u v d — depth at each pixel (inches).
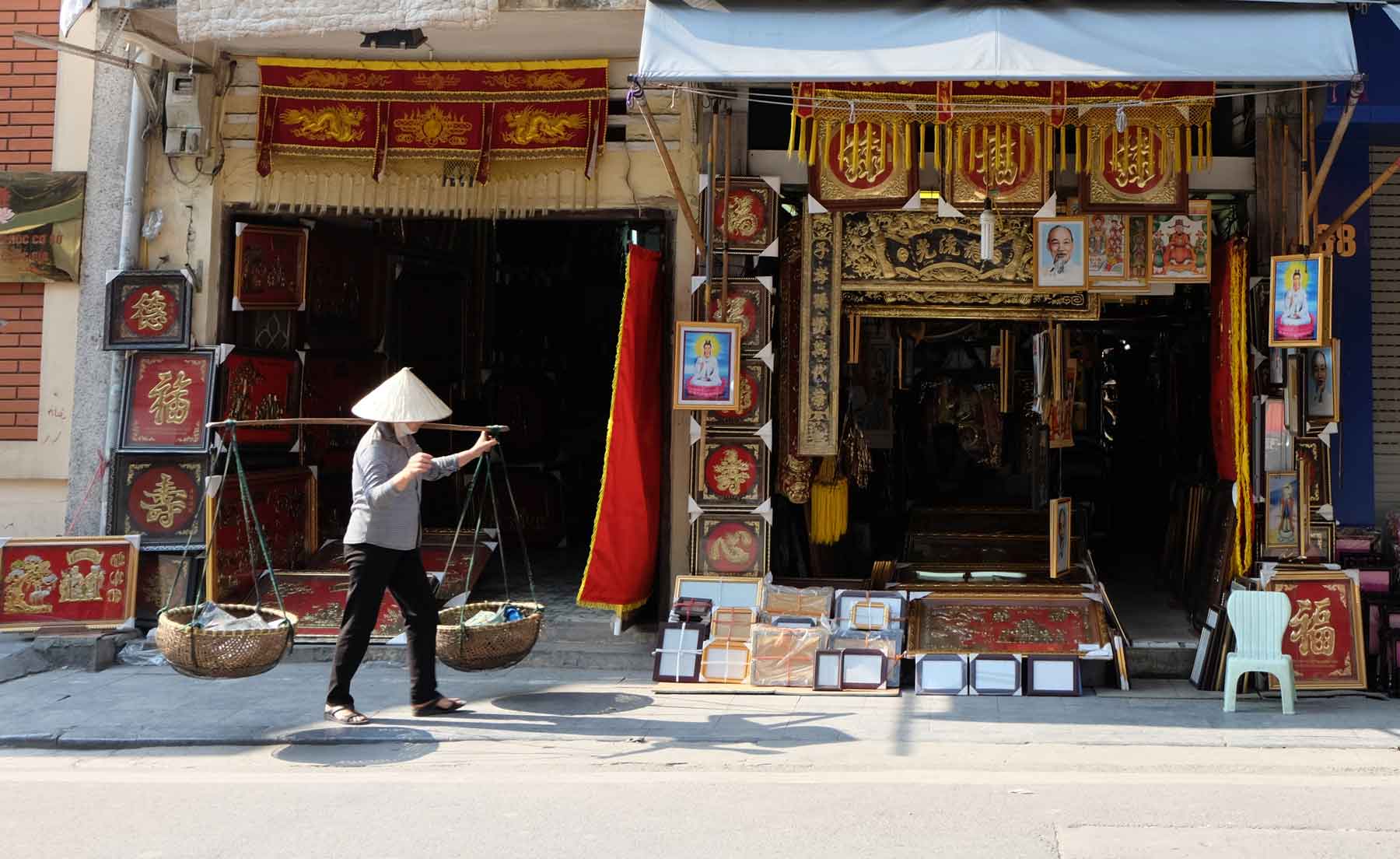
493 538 346.6
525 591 349.1
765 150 304.7
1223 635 266.2
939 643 273.1
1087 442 424.2
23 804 189.3
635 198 303.4
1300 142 280.4
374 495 233.3
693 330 282.5
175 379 307.1
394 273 396.8
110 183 318.0
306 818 180.5
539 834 171.8
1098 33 227.5
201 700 257.0
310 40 296.2
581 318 490.3
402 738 226.7
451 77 308.3
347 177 310.7
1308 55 224.7
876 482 396.2
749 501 293.6
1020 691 261.0
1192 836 168.9
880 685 261.6
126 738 226.5
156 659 292.4
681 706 252.2
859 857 161.2
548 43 294.5
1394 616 266.4
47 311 321.4
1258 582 263.0
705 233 292.7
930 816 178.9
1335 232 283.7
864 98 272.4
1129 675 279.1
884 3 234.5
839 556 362.6
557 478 449.7
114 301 307.9
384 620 299.6
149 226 312.2
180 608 237.1
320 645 295.6
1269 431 279.1
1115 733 228.4
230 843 169.2
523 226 474.6
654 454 301.4
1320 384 278.2
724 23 234.8
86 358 316.8
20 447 320.2
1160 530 406.9
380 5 265.3
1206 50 225.8
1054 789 193.8
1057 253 282.4
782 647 267.9
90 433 315.3
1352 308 319.0
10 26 324.5
